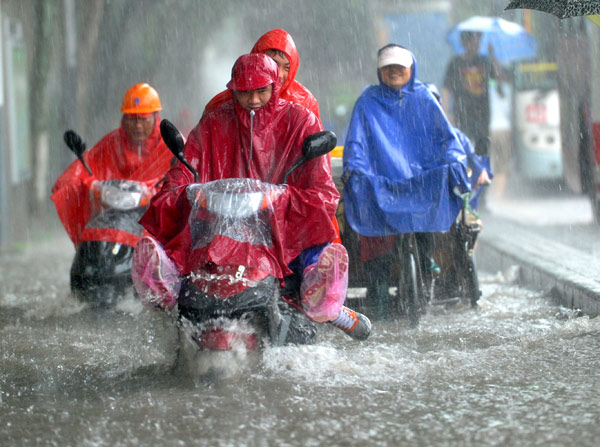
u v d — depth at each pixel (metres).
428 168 18.95
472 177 20.78
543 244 26.48
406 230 18.08
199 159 14.88
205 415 12.60
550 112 42.66
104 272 19.50
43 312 20.50
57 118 51.91
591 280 20.03
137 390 13.93
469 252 19.89
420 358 15.35
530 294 21.50
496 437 11.50
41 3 44.28
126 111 20.44
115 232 19.78
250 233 13.73
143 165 20.86
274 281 13.82
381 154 18.94
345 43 72.81
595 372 14.20
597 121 30.12
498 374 14.25
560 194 41.53
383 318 19.12
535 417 12.20
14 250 33.91
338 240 15.11
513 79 43.16
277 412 12.64
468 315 19.34
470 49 36.47
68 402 13.55
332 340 16.95
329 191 14.30
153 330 17.19
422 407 12.73
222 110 15.07
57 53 51.72
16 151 37.25
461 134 20.88
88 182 20.17
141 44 68.38
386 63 18.94
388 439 11.55
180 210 14.16
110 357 16.08
